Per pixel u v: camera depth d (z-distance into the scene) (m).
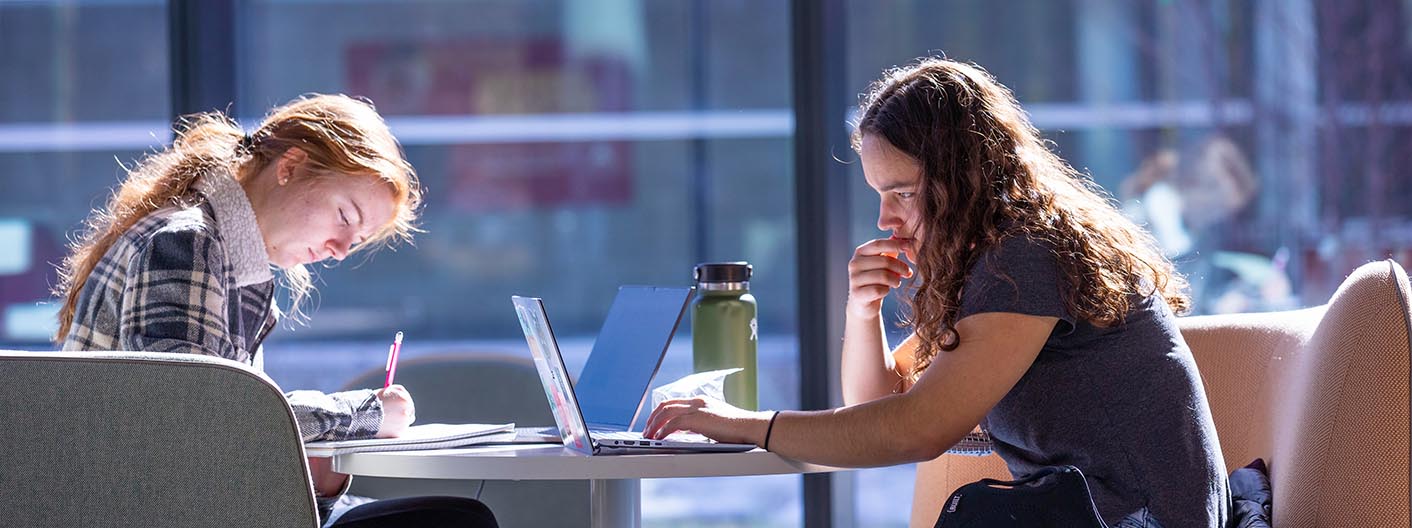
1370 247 2.97
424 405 2.36
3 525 1.28
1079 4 2.96
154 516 1.28
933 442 1.53
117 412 1.27
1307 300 2.97
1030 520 1.47
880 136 1.71
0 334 2.97
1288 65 2.95
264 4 2.96
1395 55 2.95
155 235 1.67
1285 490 1.78
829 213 2.92
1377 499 1.66
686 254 3.01
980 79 1.73
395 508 1.71
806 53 2.92
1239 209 2.96
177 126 2.88
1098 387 1.61
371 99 2.98
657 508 3.06
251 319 1.88
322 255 1.88
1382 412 1.67
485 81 2.99
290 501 1.29
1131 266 1.66
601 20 2.98
